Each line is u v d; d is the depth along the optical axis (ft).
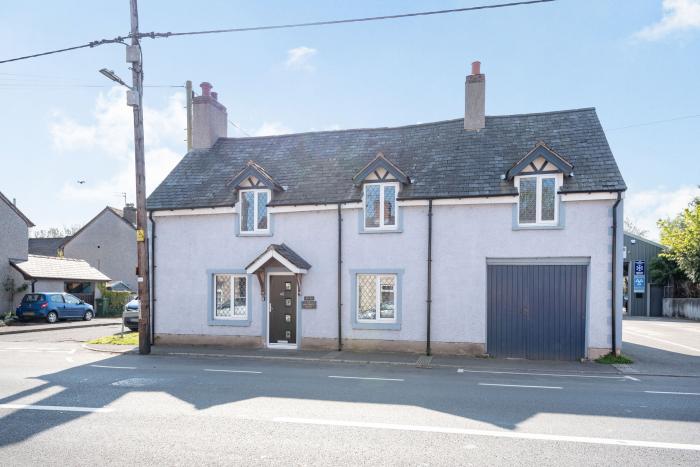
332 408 25.48
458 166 49.83
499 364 41.78
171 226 54.95
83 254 132.26
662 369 39.50
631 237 106.01
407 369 39.37
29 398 27.50
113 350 49.26
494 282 46.24
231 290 53.26
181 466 17.44
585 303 44.11
